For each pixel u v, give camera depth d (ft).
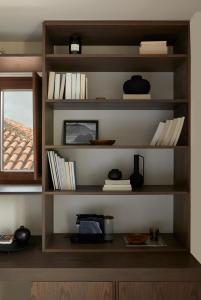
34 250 8.64
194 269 7.48
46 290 7.50
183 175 8.85
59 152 9.84
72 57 8.38
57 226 9.86
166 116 9.86
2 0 7.19
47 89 8.68
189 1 7.32
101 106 9.21
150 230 9.43
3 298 9.92
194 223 8.82
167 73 9.85
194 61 8.77
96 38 9.27
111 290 7.52
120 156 9.88
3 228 9.84
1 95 9.88
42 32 8.50
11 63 9.02
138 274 7.50
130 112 9.85
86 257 8.16
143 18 8.28
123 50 9.84
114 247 8.67
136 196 9.89
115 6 7.56
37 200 9.86
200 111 8.89
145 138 9.84
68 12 7.86
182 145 8.89
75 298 7.54
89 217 9.23
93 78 9.84
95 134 9.73
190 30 8.45
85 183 9.87
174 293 7.54
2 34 9.30
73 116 9.82
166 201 9.87
